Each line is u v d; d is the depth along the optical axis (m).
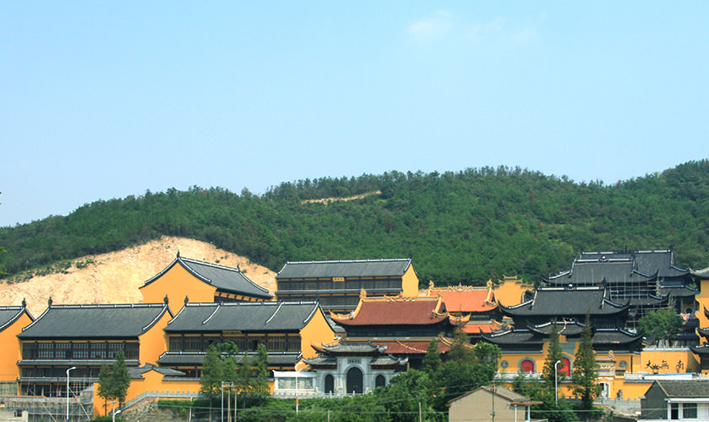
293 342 195.00
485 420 144.25
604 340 179.62
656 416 142.88
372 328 192.25
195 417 174.50
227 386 170.50
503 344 181.88
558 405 152.50
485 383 156.88
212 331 198.75
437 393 157.75
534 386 157.25
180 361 195.75
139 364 197.62
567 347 175.88
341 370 176.50
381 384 173.62
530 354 177.75
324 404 166.38
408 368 176.00
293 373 179.75
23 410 185.38
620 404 157.38
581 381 156.25
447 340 183.75
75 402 181.88
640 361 182.38
